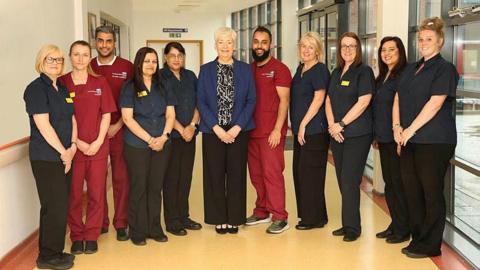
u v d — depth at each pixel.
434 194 3.52
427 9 4.79
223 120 4.09
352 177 4.02
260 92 4.24
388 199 4.03
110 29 4.05
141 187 3.96
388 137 3.85
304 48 4.17
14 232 3.79
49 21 4.80
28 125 4.25
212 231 4.35
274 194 4.30
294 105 4.32
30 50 4.31
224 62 4.09
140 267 3.54
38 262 3.50
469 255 3.63
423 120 3.43
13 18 3.98
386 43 3.81
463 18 3.91
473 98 3.87
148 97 3.88
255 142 4.44
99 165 3.79
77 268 3.52
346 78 3.98
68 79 3.66
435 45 3.43
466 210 4.28
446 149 3.46
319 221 4.40
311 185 4.32
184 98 4.15
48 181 3.38
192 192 5.88
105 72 4.05
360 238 4.10
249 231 4.34
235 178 4.19
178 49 4.09
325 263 3.60
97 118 3.72
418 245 3.67
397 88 3.70
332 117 4.08
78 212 3.81
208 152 4.16
